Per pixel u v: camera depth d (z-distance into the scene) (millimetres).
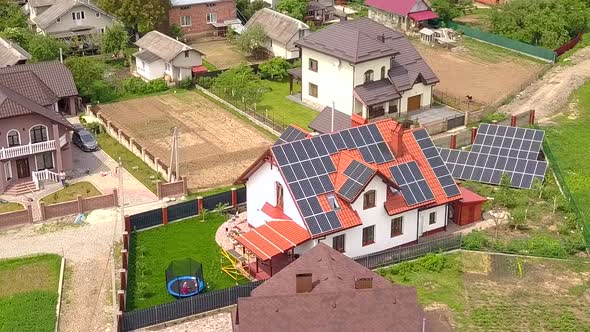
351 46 81250
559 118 82938
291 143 54219
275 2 118312
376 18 117812
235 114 85375
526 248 55562
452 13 115188
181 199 65250
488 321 47719
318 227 51812
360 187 52375
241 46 102875
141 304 50094
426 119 82375
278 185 54562
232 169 71688
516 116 79688
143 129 81312
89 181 68750
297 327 39750
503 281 52219
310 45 84625
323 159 54469
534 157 67500
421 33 110438
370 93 80875
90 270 54219
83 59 88750
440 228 59125
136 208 63406
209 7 112125
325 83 84312
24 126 66312
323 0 120688
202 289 51188
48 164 69062
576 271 53406
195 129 81375
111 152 75250
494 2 128875
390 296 40781
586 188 66375
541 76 96062
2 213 60594
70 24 102438
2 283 52688
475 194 61406
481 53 105375
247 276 53250
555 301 49906
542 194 64188
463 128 80000
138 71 97062
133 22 105000
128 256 55125
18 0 118438
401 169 56562
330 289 42156
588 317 48219
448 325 47219
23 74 73688
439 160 59156
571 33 110188
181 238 58312
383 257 53500
